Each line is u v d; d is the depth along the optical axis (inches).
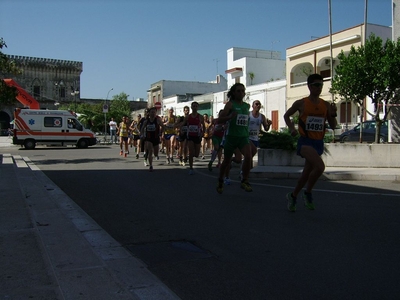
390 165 493.0
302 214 257.4
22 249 175.0
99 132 2111.2
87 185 380.8
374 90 605.9
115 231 221.0
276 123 1453.0
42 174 461.7
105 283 141.9
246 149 303.7
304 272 160.6
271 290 144.2
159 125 498.9
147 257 179.3
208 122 679.7
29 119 1064.8
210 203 293.7
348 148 504.4
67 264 159.0
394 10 720.3
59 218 234.1
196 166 561.0
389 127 671.8
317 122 250.1
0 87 601.6
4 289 135.3
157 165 579.2
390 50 593.6
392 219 243.6
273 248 190.4
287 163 514.6
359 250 186.5
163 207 280.8
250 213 260.5
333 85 641.6
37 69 2778.1
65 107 2517.2
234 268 165.6
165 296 135.4
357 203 293.4
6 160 599.5
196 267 167.0
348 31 1197.7
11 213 237.8
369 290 143.2
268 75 1770.4
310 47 1310.3
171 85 2332.7
